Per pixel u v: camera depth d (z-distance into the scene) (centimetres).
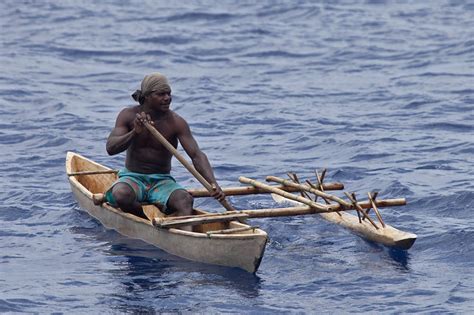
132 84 6469
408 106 5772
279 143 5084
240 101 5978
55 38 7756
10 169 4591
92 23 8338
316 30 8144
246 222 3694
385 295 3178
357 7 9075
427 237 3697
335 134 5197
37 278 3306
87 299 3133
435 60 7006
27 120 5466
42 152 4881
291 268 3419
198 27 8244
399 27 8175
